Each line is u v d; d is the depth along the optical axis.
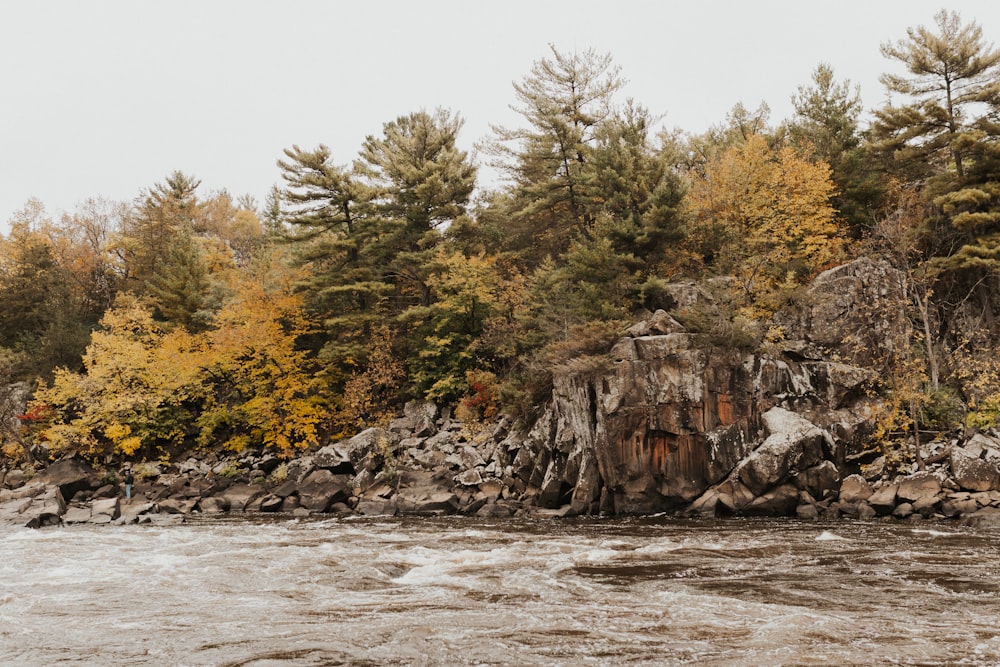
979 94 36.84
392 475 40.62
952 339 37.28
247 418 49.50
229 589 17.02
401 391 48.38
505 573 18.25
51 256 67.81
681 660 10.87
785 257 40.84
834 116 48.50
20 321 63.03
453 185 54.25
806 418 34.12
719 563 19.33
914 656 10.84
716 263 42.31
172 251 60.34
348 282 51.50
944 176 37.56
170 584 17.62
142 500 42.59
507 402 41.56
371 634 12.48
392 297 54.56
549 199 49.44
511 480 38.62
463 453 41.00
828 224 42.78
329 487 40.59
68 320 57.66
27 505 36.69
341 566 19.42
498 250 51.56
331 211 52.09
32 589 17.23
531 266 53.66
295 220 51.19
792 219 42.38
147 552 23.17
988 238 35.88
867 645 11.41
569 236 51.06
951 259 35.84
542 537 25.73
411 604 14.89
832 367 34.91
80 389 48.69
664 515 34.38
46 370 53.94
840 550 21.11
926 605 14.16
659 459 34.75
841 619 13.09
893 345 35.81
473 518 35.41
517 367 44.28
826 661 10.62
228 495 42.75
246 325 48.66
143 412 48.34
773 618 13.22
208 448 49.91
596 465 35.72
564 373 36.94
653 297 41.03
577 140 48.69
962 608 13.88
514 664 10.85
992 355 35.53
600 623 13.08
